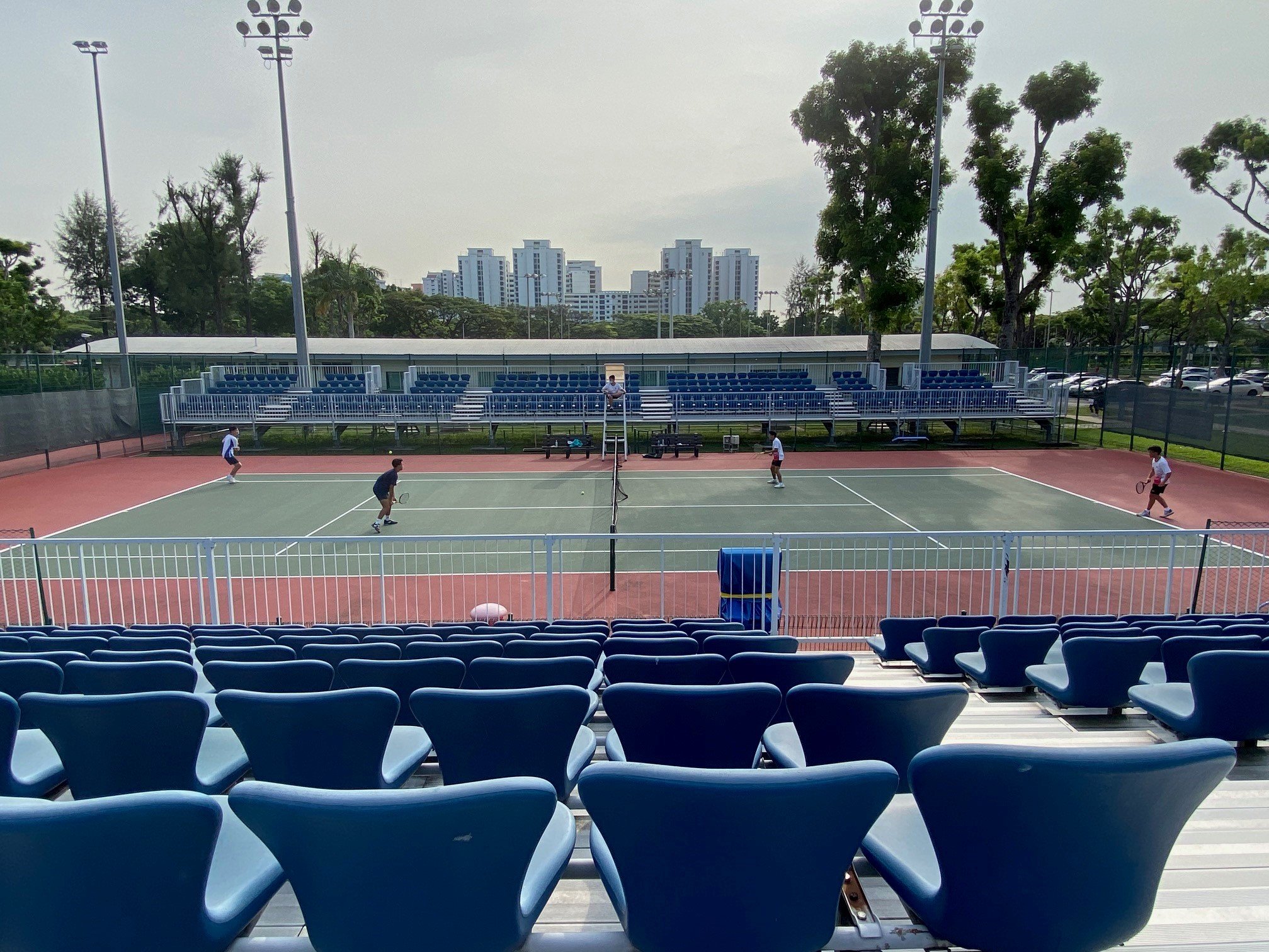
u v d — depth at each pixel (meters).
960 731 4.55
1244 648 4.64
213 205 48.81
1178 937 2.36
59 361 25.11
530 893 2.17
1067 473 21.05
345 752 2.93
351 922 1.85
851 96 29.66
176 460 23.97
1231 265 36.78
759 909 1.88
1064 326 59.69
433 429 29.73
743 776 1.73
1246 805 3.38
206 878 1.86
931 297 28.27
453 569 12.35
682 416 26.77
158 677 3.86
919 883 2.21
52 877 1.75
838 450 26.34
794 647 5.04
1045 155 31.95
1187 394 23.30
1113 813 1.83
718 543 13.80
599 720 4.74
